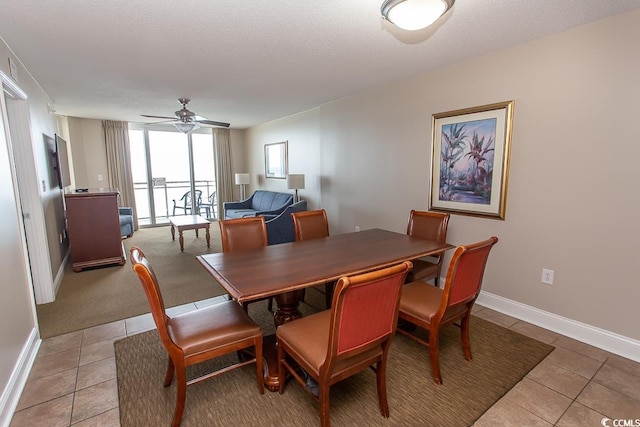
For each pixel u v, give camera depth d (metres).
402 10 1.65
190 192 7.92
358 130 4.37
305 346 1.63
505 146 2.75
